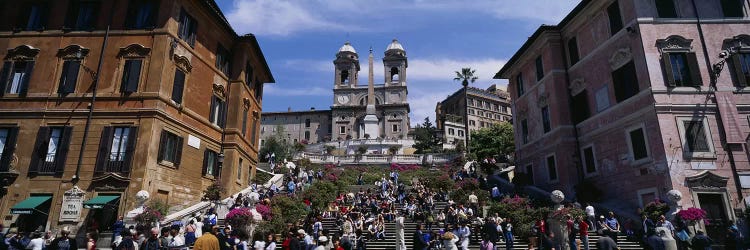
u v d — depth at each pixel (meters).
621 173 22.27
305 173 36.72
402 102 98.88
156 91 21.69
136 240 12.93
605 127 23.73
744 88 20.36
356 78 109.00
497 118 111.44
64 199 20.12
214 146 26.12
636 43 21.62
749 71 20.75
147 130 21.08
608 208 21.47
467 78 58.44
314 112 99.69
